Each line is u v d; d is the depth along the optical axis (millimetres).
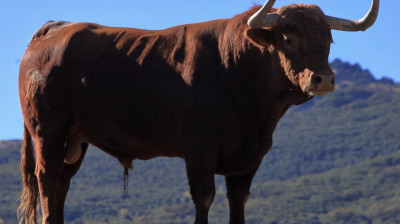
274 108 12758
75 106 13500
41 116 13672
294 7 12445
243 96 12594
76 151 13922
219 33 12930
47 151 13609
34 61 13945
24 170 14414
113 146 13594
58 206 14133
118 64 13266
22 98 14094
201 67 12672
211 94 12547
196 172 12492
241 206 13188
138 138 13156
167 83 12797
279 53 12422
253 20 12172
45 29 14695
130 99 13055
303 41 12172
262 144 12805
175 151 12984
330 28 12500
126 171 13828
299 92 12500
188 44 12953
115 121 13234
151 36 13422
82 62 13508
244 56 12562
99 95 13289
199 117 12531
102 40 13648
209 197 12430
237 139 12672
